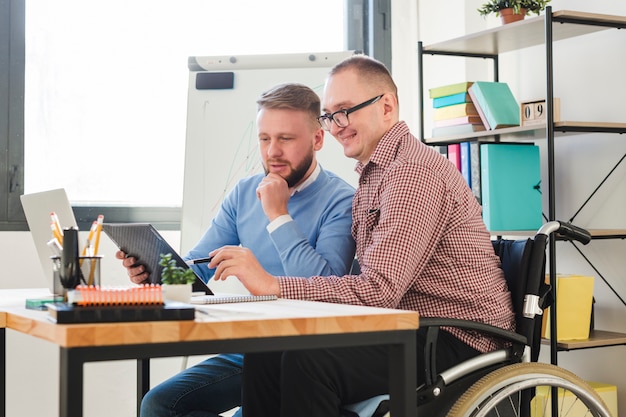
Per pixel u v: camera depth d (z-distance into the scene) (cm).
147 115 337
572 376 177
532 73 334
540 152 328
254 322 121
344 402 175
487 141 317
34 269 306
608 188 298
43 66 319
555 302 262
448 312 186
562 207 319
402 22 378
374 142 203
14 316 139
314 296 173
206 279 248
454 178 190
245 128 300
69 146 324
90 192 328
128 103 333
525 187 307
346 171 295
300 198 238
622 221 293
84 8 326
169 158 340
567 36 297
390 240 176
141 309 118
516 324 191
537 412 262
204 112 304
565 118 318
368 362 172
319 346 126
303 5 367
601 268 301
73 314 116
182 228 299
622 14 293
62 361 112
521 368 173
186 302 150
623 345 294
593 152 305
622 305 293
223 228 251
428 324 167
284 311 137
